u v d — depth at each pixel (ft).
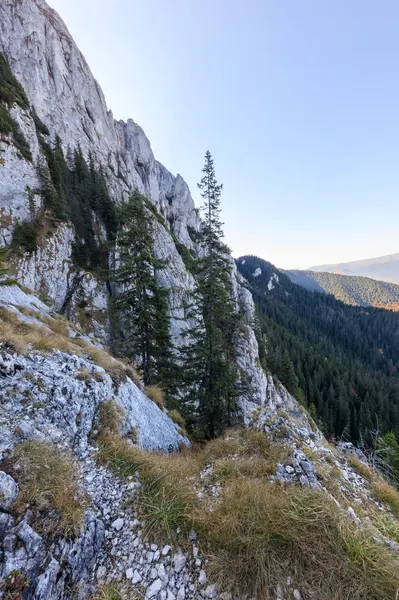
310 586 10.27
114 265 100.37
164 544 12.20
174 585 10.69
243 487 15.92
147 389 36.68
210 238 41.22
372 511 16.66
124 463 17.03
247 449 22.79
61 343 26.86
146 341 46.24
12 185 90.84
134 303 46.39
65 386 19.94
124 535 12.50
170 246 115.65
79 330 54.34
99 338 83.51
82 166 145.69
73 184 129.49
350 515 14.48
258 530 12.39
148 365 46.75
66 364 22.75
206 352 41.34
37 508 11.43
